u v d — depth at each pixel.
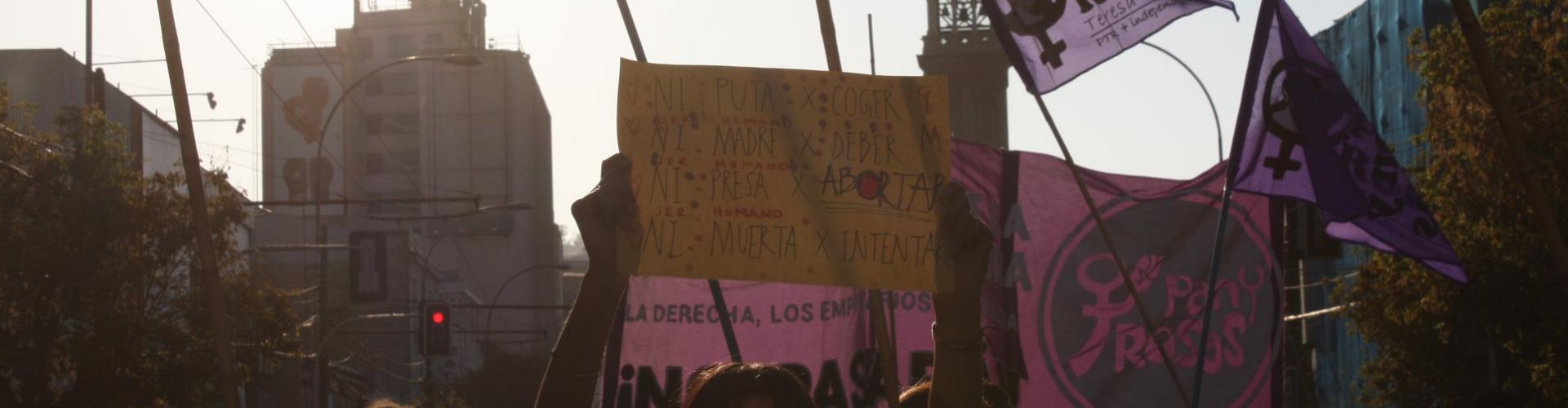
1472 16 6.50
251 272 24.91
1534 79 21.36
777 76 4.22
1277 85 7.04
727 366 3.75
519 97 89.69
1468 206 22.27
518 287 89.31
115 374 22.00
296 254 71.75
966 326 4.03
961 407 3.97
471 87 89.56
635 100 4.16
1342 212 7.00
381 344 61.12
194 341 22.92
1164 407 7.45
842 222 4.12
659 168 4.12
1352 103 7.05
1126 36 6.81
